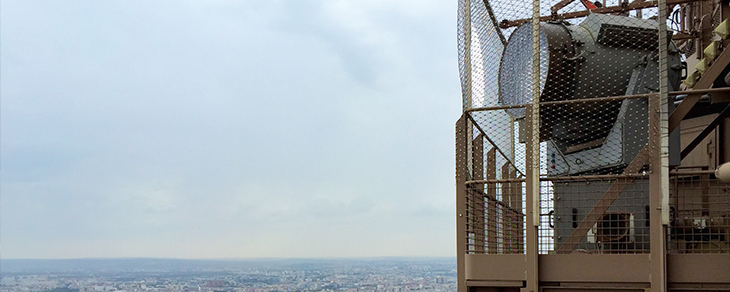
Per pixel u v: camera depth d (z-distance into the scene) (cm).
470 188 759
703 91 687
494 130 775
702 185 786
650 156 686
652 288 666
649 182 688
